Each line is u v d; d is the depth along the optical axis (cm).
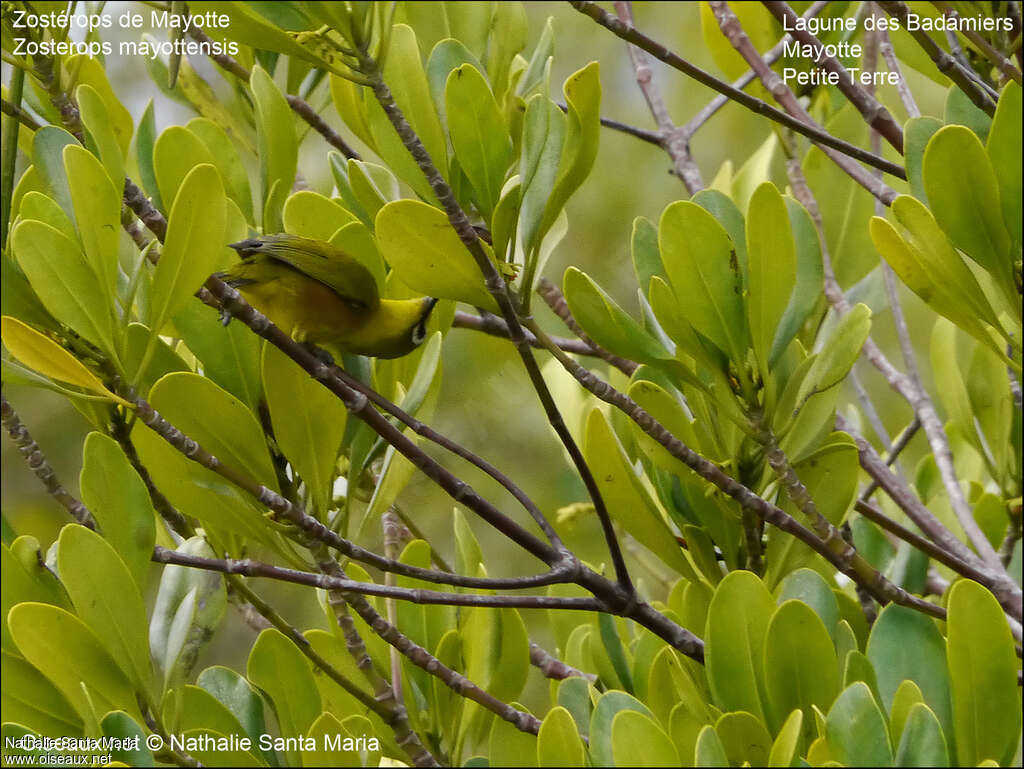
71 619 390
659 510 540
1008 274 408
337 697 520
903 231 542
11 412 426
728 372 446
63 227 410
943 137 389
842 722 346
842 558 445
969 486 707
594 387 429
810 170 674
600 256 1028
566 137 429
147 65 663
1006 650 359
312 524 415
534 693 954
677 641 454
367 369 561
